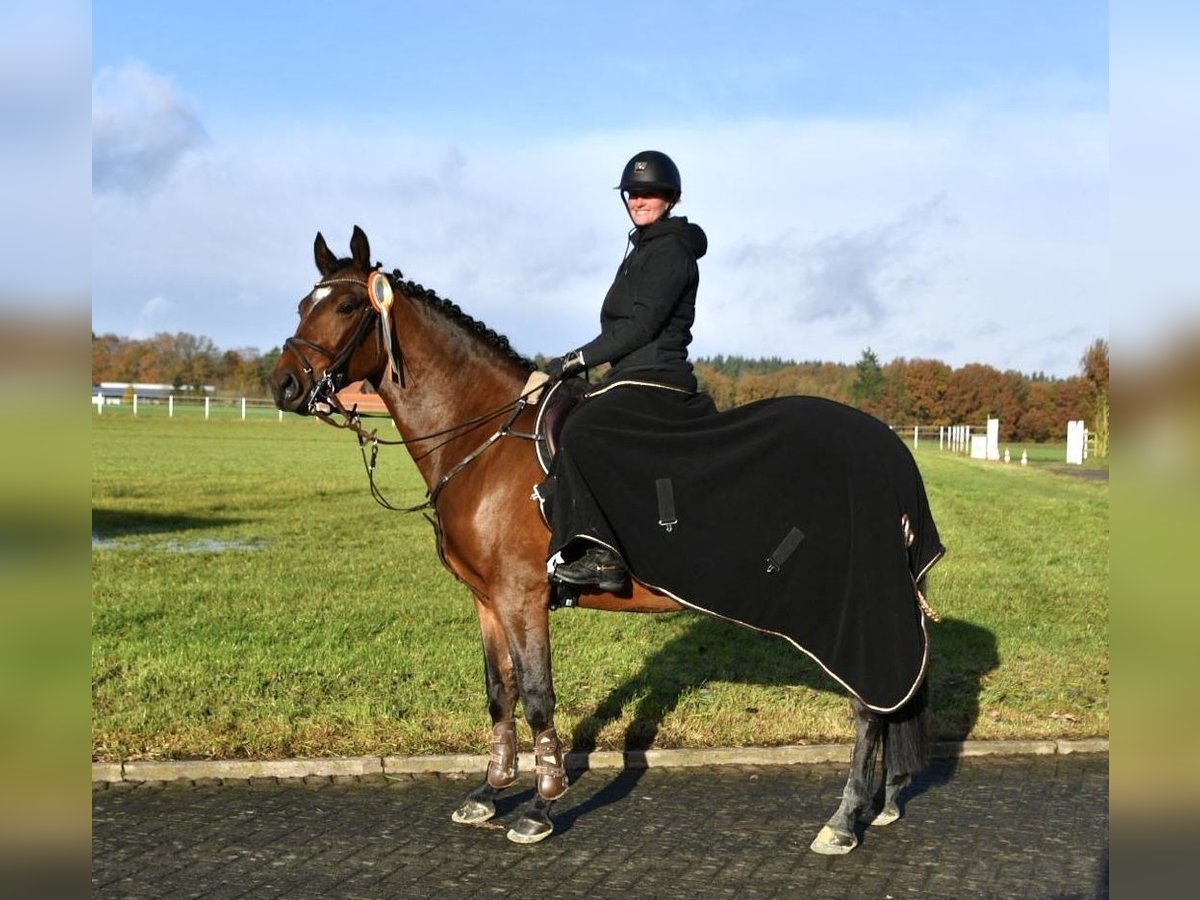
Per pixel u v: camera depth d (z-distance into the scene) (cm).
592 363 483
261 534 1465
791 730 630
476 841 486
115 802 526
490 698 519
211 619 904
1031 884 440
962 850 477
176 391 7219
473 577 508
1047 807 533
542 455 486
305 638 838
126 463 2622
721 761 596
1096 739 629
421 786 556
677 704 673
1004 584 1137
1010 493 2327
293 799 535
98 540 1388
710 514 459
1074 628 919
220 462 2733
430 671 744
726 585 457
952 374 6181
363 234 507
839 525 460
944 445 5109
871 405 6159
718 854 472
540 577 486
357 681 718
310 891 429
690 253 490
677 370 495
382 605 977
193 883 435
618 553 459
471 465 500
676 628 895
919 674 459
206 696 671
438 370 513
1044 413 6100
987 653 824
